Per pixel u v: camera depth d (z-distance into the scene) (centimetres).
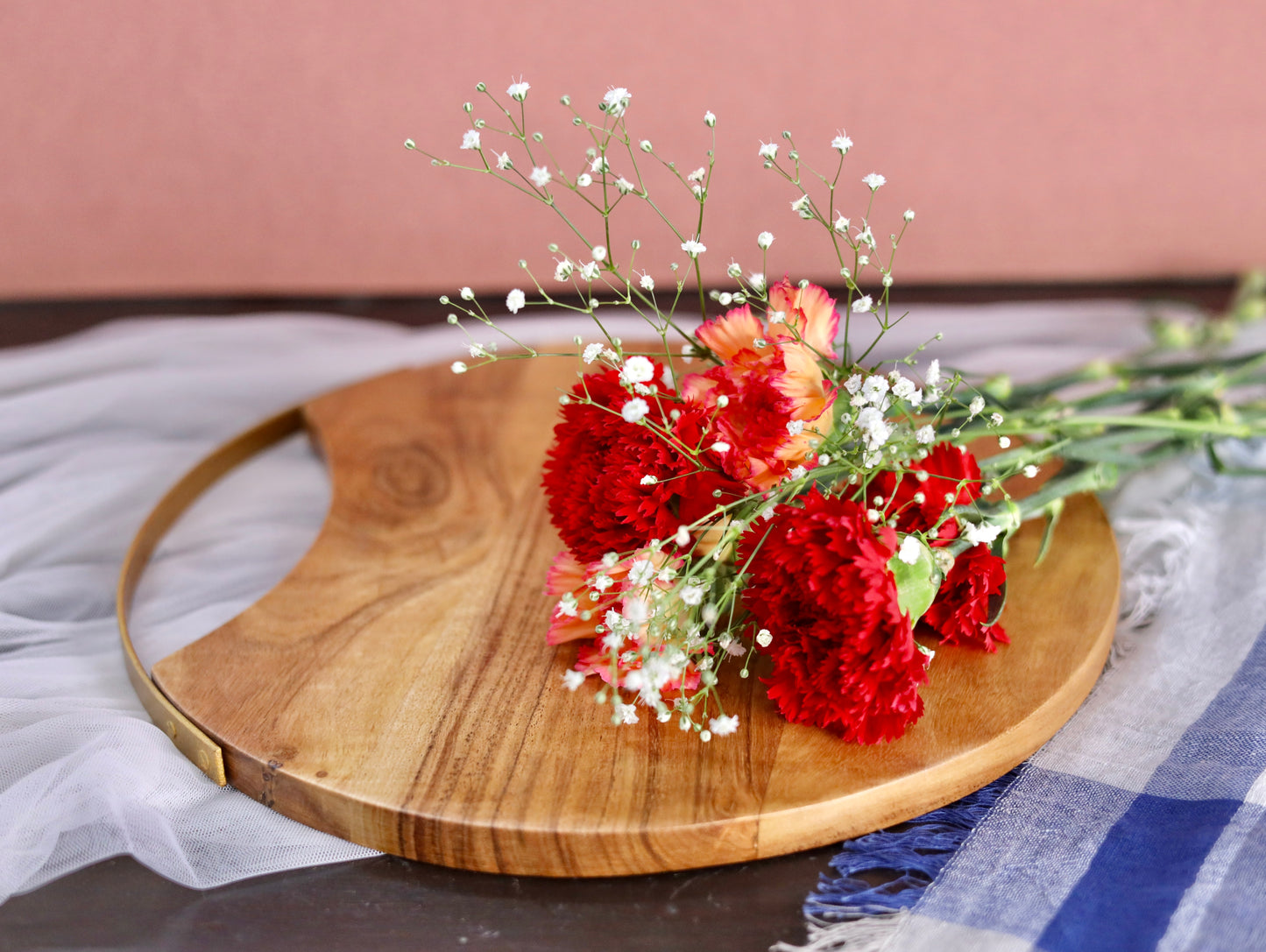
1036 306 90
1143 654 55
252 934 46
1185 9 87
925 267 97
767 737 49
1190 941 44
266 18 87
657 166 92
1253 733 50
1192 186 94
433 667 52
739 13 87
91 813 49
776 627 47
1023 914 45
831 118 91
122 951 46
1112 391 64
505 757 49
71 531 64
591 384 50
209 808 49
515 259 96
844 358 53
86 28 87
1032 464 56
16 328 91
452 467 65
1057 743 51
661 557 48
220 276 97
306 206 94
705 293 95
